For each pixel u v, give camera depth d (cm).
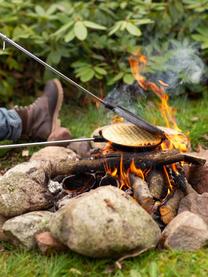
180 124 246
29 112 231
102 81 276
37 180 181
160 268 160
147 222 164
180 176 184
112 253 160
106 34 279
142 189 175
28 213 176
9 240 174
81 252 159
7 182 178
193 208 178
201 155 203
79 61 269
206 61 280
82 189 186
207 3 271
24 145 191
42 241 166
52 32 276
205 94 275
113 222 158
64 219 160
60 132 229
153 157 181
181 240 166
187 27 280
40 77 285
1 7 273
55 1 298
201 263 161
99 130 204
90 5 279
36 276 161
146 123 185
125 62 273
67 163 185
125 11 280
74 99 280
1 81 271
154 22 277
